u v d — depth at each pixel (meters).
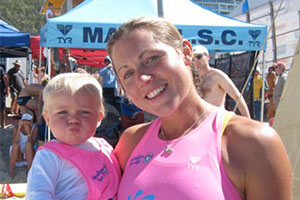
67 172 1.55
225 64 8.80
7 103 12.34
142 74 1.29
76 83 1.66
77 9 5.34
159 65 1.29
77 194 1.52
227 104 7.14
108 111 5.60
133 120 5.46
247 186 1.16
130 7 5.40
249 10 13.66
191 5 5.99
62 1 15.73
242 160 1.16
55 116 1.62
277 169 1.10
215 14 5.95
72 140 1.61
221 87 4.06
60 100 1.61
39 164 1.54
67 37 4.86
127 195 1.39
